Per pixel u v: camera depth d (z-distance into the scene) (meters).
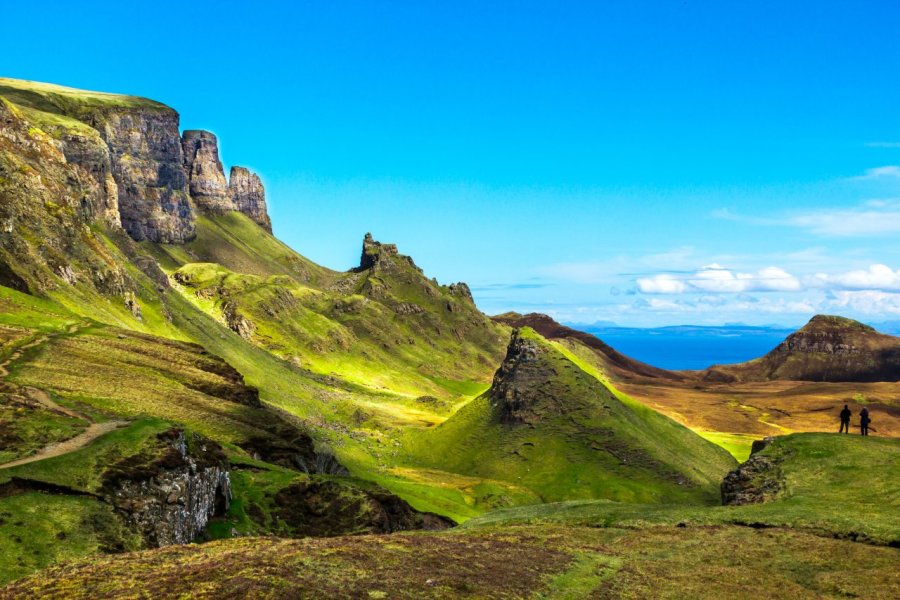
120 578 44.38
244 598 39.47
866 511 62.62
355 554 51.75
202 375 157.75
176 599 39.44
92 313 198.38
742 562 54.53
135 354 155.25
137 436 82.75
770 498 74.31
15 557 57.19
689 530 66.69
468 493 188.25
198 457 88.81
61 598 40.69
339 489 111.12
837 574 49.59
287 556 49.75
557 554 58.03
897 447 80.06
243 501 99.19
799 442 86.00
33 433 82.06
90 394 115.50
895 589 45.47
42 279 193.88
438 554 54.62
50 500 67.06
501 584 47.44
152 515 73.06
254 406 159.88
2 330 142.50
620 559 57.28
